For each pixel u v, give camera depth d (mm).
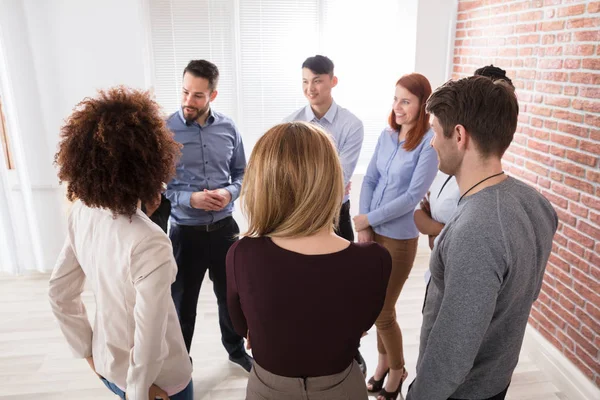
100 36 3166
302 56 3760
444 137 1061
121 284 1092
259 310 964
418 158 1969
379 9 3766
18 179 3314
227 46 3643
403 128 2049
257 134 3887
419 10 3439
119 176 1026
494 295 935
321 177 949
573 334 2266
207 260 2270
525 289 1021
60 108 3254
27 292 3254
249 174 1010
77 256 1193
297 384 989
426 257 3799
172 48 3590
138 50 3236
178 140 2182
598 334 2092
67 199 1237
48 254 3553
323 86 2350
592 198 2113
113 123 1020
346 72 3873
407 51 3693
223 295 2346
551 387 2322
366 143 4059
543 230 1038
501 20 2881
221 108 3791
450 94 1031
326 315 944
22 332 2770
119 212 1071
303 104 3867
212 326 2850
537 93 2523
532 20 2551
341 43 3799
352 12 3738
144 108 1086
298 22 3688
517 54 2717
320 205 953
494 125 992
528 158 2627
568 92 2260
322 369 985
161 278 1066
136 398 1094
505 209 968
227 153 2283
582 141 2168
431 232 1728
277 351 981
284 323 953
